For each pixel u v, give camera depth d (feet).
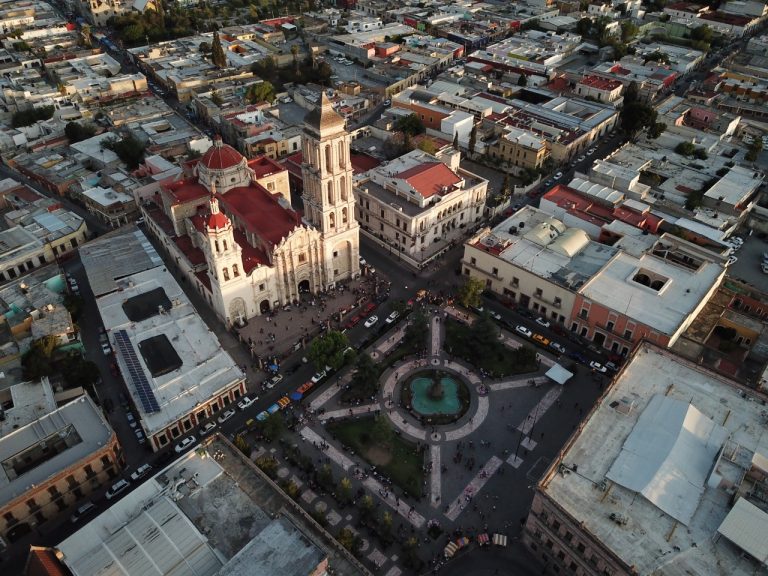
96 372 388.37
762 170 610.24
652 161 619.26
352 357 402.31
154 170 586.45
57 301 429.38
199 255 477.77
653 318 404.77
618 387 334.24
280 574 244.01
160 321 422.41
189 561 264.93
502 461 350.64
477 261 479.00
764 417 316.40
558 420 374.84
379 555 303.07
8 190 579.07
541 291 447.01
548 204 534.78
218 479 303.07
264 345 429.38
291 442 361.10
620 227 498.28
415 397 392.47
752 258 523.70
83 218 565.12
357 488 336.08
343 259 482.69
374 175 548.31
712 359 391.24
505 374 406.82
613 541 261.85
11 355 392.47
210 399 370.12
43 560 259.60
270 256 437.58
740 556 255.50
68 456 326.03
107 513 288.10
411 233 498.69
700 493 276.82
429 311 461.37
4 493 306.55
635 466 288.71
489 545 308.40
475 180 563.89
